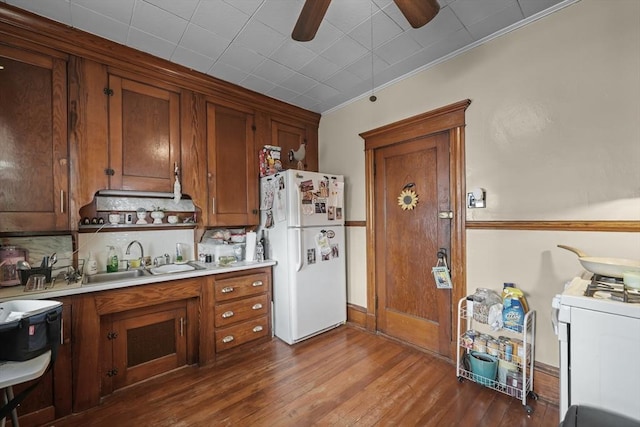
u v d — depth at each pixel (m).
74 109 1.99
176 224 2.60
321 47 2.22
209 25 1.95
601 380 1.05
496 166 2.09
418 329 2.62
